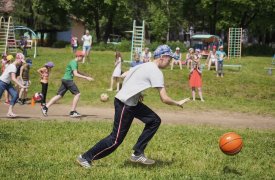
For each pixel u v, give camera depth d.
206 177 8.10
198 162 9.09
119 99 8.09
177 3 66.44
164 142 10.59
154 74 8.07
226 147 8.25
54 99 14.59
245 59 39.00
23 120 13.47
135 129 12.12
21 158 8.98
